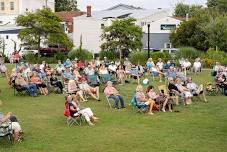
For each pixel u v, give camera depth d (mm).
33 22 52656
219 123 18516
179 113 20734
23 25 53250
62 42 54469
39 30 53094
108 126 17938
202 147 14750
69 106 18172
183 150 14383
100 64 34281
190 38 65375
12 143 15273
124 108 22000
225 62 45688
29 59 48750
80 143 15328
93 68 29844
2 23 75688
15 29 61031
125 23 56875
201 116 20031
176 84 23719
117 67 32781
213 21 61656
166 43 70312
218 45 60531
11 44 60469
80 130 17234
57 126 17953
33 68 29859
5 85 29766
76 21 69000
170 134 16531
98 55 57031
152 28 72000
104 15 73000
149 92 21531
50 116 19969
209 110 21562
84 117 18766
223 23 60875
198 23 65562
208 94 26422
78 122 18625
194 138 15938
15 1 82000
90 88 24641
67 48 56250
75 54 49875
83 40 68750
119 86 29891
